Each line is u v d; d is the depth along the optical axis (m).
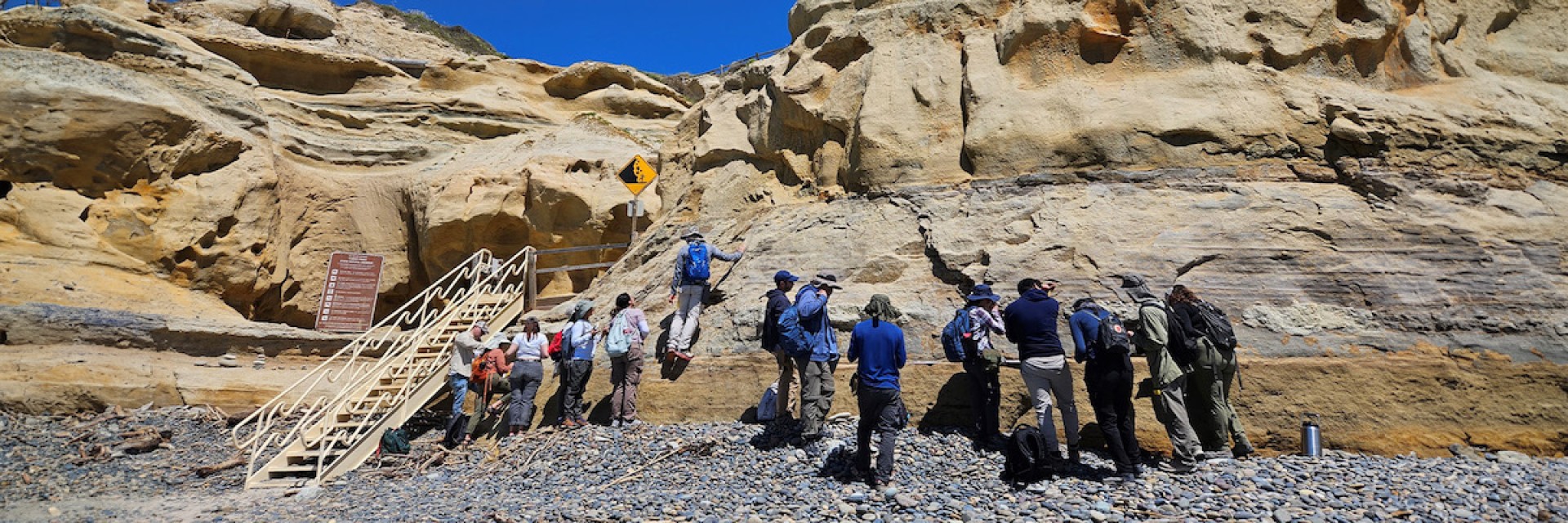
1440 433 7.88
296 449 9.78
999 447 7.92
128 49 18.00
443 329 12.20
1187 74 10.53
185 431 12.05
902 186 11.15
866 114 11.70
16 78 15.42
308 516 7.80
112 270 15.26
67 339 13.07
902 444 8.16
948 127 11.38
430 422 11.69
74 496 9.27
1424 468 7.16
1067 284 9.22
